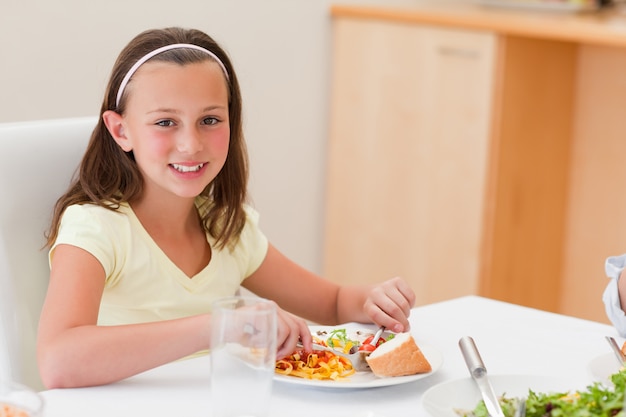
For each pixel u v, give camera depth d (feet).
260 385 3.32
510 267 10.57
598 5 10.94
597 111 10.64
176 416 3.58
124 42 8.90
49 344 4.10
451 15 10.06
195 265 5.23
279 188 10.69
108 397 3.78
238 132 5.34
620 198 10.62
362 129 10.94
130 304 5.01
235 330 3.28
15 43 8.17
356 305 5.22
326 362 4.07
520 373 4.19
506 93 9.94
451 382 3.77
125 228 4.95
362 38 10.76
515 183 10.33
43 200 5.05
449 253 10.57
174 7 9.21
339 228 11.33
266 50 10.17
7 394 2.96
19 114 8.30
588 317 11.12
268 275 5.67
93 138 5.03
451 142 10.33
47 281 5.03
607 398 3.26
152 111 4.69
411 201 10.75
